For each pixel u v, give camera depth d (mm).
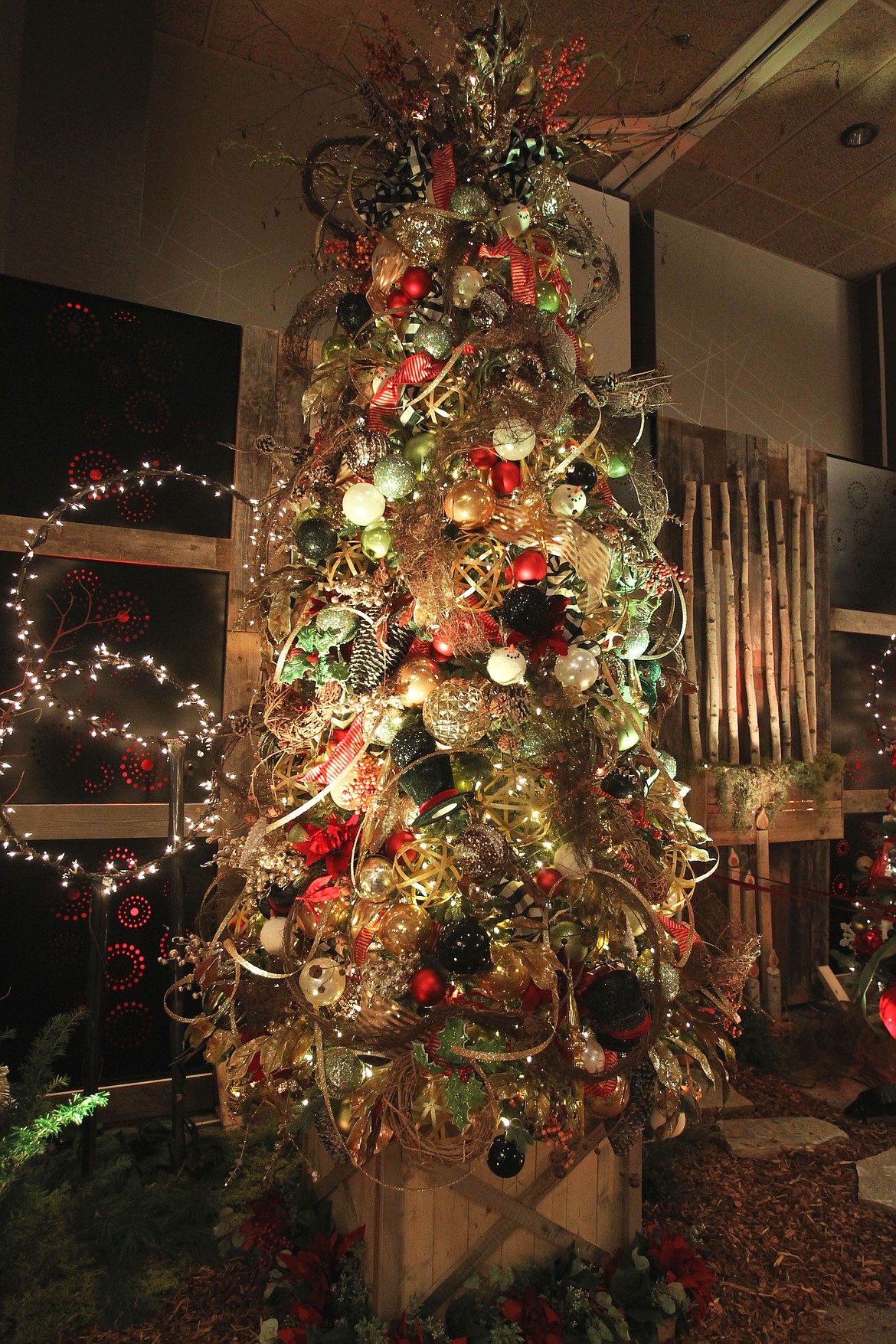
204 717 3129
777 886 4250
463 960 1497
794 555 4426
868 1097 3148
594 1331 1894
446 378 1760
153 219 3914
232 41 4008
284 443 3268
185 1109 2695
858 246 5699
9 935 2875
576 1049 1664
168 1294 2086
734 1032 2162
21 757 2910
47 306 3033
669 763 2117
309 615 1837
